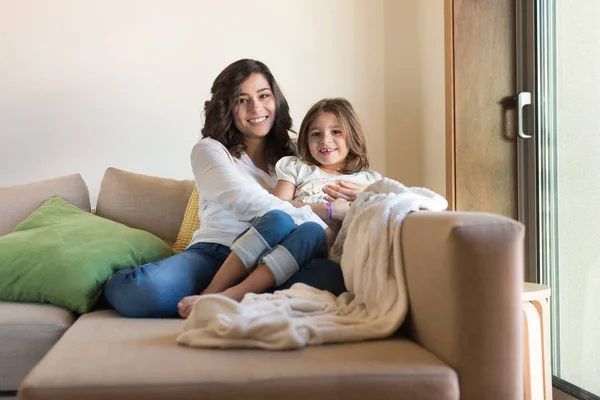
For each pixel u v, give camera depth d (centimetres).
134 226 211
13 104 243
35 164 244
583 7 188
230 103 199
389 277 122
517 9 223
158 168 251
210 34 253
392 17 264
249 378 90
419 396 93
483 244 98
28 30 244
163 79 251
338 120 200
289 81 258
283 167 201
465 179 224
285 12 257
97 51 247
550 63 206
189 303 140
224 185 173
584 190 187
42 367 94
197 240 181
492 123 226
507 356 99
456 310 98
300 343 104
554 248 204
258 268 145
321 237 151
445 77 228
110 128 248
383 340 113
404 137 265
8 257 164
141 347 106
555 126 203
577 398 181
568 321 196
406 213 124
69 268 159
